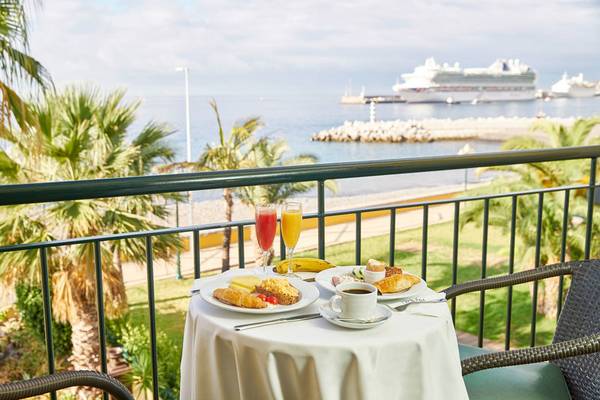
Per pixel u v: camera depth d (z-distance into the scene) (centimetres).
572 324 170
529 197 1140
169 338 1450
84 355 964
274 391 116
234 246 2352
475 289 178
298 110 8644
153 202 887
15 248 142
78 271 872
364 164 183
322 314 125
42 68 727
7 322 1046
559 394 155
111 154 891
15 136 758
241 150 1299
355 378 113
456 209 197
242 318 127
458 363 131
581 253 1125
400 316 129
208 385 128
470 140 6512
